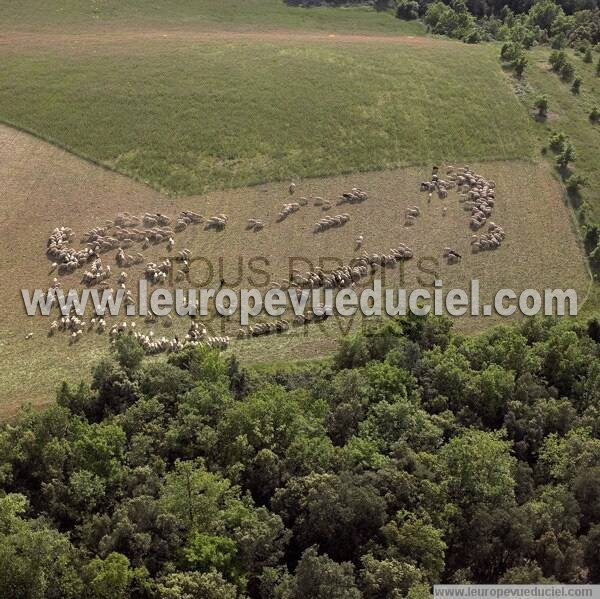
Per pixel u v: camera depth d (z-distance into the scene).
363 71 152.50
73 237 108.69
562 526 68.56
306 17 190.50
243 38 165.25
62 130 131.25
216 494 66.88
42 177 121.12
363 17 194.00
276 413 77.06
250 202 118.56
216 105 139.12
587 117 147.25
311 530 67.06
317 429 76.12
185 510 65.88
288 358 92.06
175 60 151.88
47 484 69.69
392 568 61.22
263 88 144.38
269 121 136.12
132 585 61.50
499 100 148.25
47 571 60.47
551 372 89.88
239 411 75.38
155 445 74.94
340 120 137.88
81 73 145.88
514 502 70.75
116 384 79.94
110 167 124.06
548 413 82.12
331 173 125.94
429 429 77.88
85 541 65.38
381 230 114.75
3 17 171.75
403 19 195.25
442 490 70.12
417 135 136.38
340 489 67.44
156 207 116.06
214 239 110.38
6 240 107.88
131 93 140.75
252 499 70.12
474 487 70.69
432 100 146.00
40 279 101.31
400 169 128.75
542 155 135.62
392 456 74.38
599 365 87.81
